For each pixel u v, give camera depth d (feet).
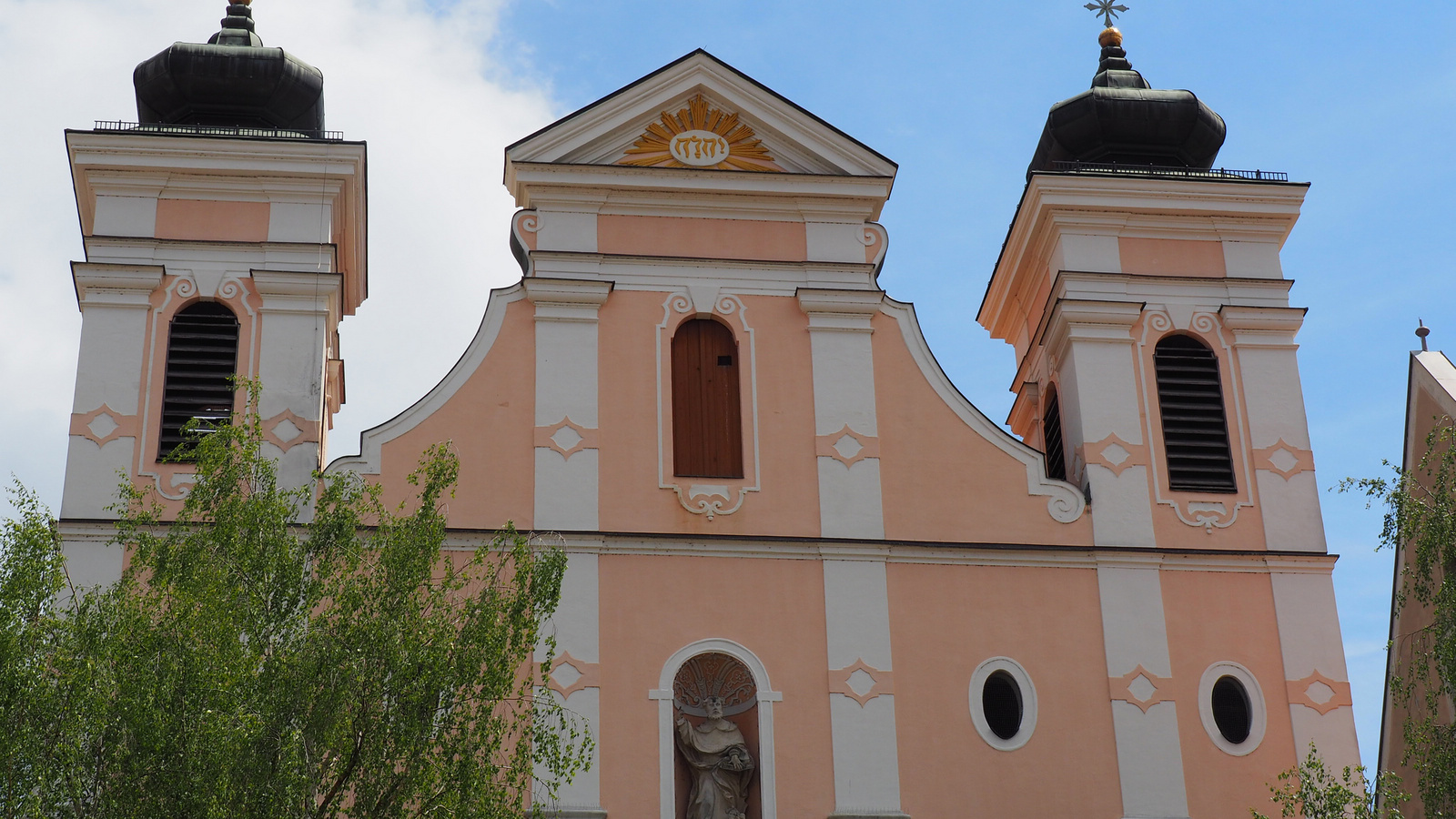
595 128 100.63
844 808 87.92
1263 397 99.86
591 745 74.79
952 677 91.25
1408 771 94.94
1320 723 92.32
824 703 89.86
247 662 68.08
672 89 101.81
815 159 102.22
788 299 98.78
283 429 93.04
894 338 98.48
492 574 77.66
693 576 91.61
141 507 85.92
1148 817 89.56
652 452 94.22
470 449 93.15
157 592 71.72
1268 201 103.55
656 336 96.99
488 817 69.21
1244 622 94.22
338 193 98.89
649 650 89.71
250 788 65.72
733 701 90.58
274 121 104.01
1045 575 94.12
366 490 78.64
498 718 71.05
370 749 69.10
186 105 103.09
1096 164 107.45
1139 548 94.99
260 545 71.87
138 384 93.50
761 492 94.07
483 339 95.76
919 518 94.63
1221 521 96.48
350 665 69.00
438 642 70.69
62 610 71.77
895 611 92.17
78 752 65.62
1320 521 96.99
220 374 94.17
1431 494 81.92
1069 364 100.12
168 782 65.31
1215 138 108.37
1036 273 106.93
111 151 97.35
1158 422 98.58
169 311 95.25
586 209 99.50
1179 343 101.04
